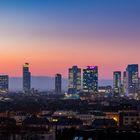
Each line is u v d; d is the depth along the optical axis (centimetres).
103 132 14950
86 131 15150
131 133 14725
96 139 14800
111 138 14700
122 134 14725
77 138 15212
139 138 14538
